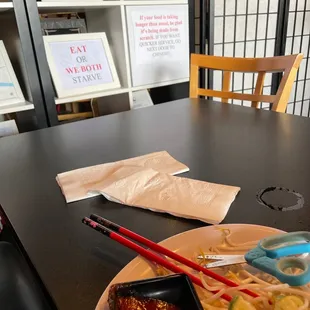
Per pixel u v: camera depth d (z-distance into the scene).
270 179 0.64
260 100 1.25
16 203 0.62
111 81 1.73
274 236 0.38
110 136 0.97
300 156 0.74
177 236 0.44
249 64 1.27
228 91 1.39
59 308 0.37
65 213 0.57
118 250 0.46
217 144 0.85
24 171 0.77
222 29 2.10
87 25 1.94
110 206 0.58
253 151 0.78
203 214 0.52
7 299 0.48
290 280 0.32
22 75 1.53
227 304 0.32
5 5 1.31
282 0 2.25
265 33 2.29
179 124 1.04
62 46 1.59
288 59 1.15
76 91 1.61
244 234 0.43
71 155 0.85
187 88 2.00
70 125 1.11
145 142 0.90
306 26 2.46
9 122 1.51
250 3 2.15
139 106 1.83
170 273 0.37
